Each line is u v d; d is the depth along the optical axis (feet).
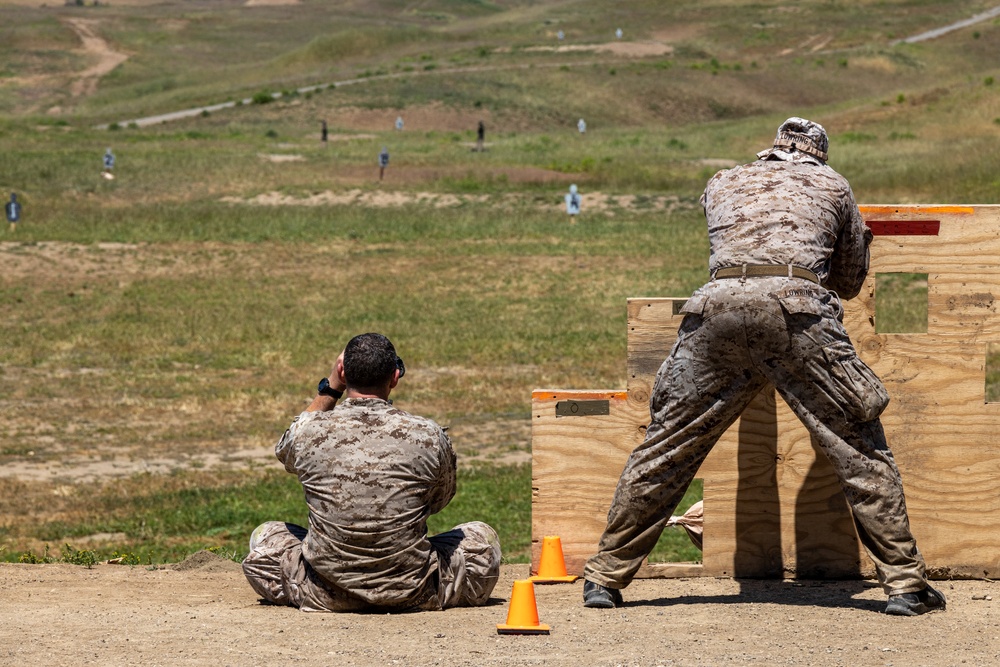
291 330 174.81
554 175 331.36
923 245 42.04
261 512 89.97
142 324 178.81
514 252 237.86
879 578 36.76
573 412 45.06
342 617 37.68
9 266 220.64
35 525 86.74
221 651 32.12
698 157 381.40
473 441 116.26
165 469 106.42
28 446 114.73
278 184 320.29
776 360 35.01
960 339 42.27
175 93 622.13
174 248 241.96
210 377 147.74
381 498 38.04
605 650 32.14
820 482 43.57
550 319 180.75
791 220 35.60
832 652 31.65
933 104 447.42
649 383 44.55
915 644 32.53
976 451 42.60
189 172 336.08
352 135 462.19
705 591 42.06
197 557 54.39
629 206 290.15
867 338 42.55
